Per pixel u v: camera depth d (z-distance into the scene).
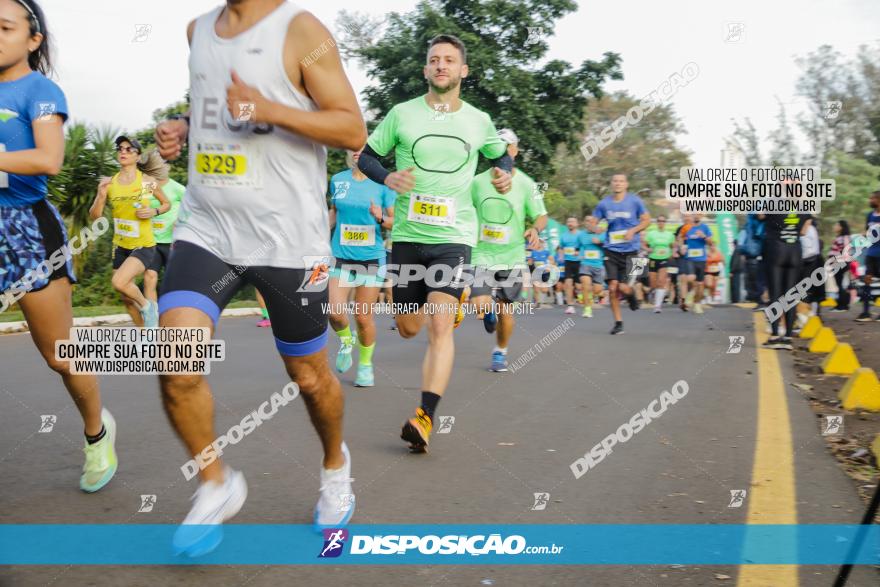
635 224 10.99
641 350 9.03
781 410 5.57
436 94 4.83
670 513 3.37
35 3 3.22
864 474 3.98
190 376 2.66
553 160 19.38
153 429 4.71
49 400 5.56
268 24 2.69
